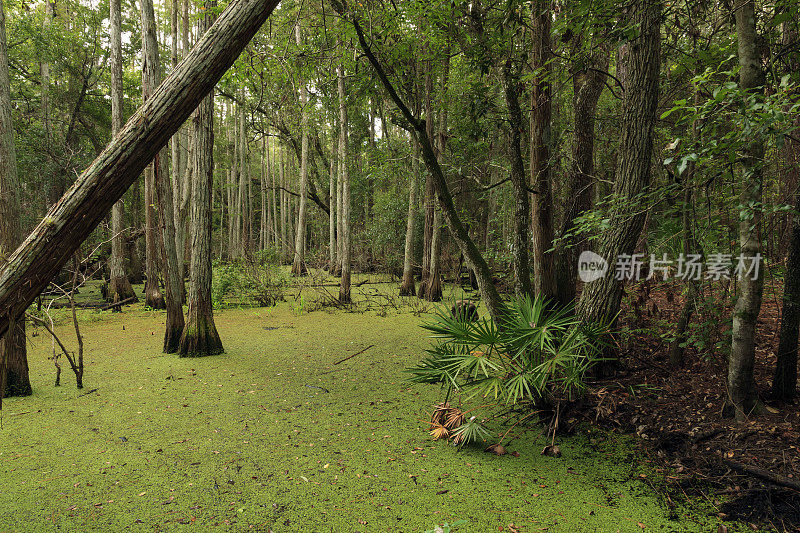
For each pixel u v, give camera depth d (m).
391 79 5.23
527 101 5.93
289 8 6.12
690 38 4.18
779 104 2.17
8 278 0.98
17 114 13.12
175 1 9.34
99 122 14.33
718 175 2.97
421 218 13.89
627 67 3.94
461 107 6.84
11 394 4.25
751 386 3.17
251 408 4.00
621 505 2.49
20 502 2.55
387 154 9.22
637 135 3.87
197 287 5.74
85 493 2.65
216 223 28.30
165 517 2.42
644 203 3.78
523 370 3.13
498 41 4.64
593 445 3.20
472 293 11.01
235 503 2.54
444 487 2.70
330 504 2.53
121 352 5.97
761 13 3.50
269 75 4.83
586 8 3.42
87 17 12.94
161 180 5.80
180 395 4.33
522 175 4.48
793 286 3.23
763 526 2.25
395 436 3.42
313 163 17.52
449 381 3.31
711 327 3.96
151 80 5.41
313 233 23.56
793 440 2.82
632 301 5.18
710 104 2.25
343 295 9.80
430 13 4.68
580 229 3.50
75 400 4.18
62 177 11.64
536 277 5.23
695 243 3.89
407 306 9.72
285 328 7.61
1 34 3.96
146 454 3.13
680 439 3.11
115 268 10.28
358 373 5.05
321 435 3.44
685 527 2.28
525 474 2.84
